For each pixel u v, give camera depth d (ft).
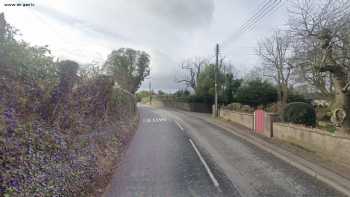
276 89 114.21
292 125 36.58
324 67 40.91
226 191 18.42
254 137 43.19
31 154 14.96
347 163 24.31
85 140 23.89
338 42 41.98
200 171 23.26
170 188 18.89
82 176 17.87
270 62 117.50
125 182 20.10
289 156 28.45
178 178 21.20
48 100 19.42
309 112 39.91
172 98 176.55
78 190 16.43
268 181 20.67
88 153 21.97
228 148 34.22
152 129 54.65
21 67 16.85
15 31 16.89
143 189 18.63
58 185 14.75
